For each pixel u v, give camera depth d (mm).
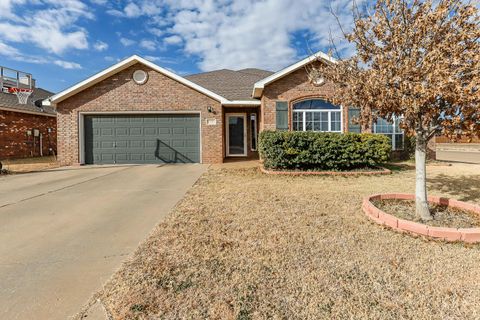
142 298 2285
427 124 3885
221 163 11969
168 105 11945
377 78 3619
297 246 3217
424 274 2578
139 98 11922
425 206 3977
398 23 3795
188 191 6316
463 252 3006
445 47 3312
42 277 2641
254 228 3809
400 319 2006
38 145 16844
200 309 2143
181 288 2418
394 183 6992
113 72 11695
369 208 4273
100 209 4945
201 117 12016
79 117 11844
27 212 4789
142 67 11859
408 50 3736
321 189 6324
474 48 3344
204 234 3615
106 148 12117
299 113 11383
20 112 15406
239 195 5789
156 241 3420
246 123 15055
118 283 2512
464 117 3408
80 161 11844
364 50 4184
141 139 12164
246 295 2305
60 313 2119
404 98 3457
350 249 3117
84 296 2332
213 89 14523
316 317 2037
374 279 2508
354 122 4605
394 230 3650
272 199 5410
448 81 3002
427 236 3391
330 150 8656
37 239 3578
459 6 3459
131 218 4402
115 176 8742
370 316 2037
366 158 8750
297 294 2311
